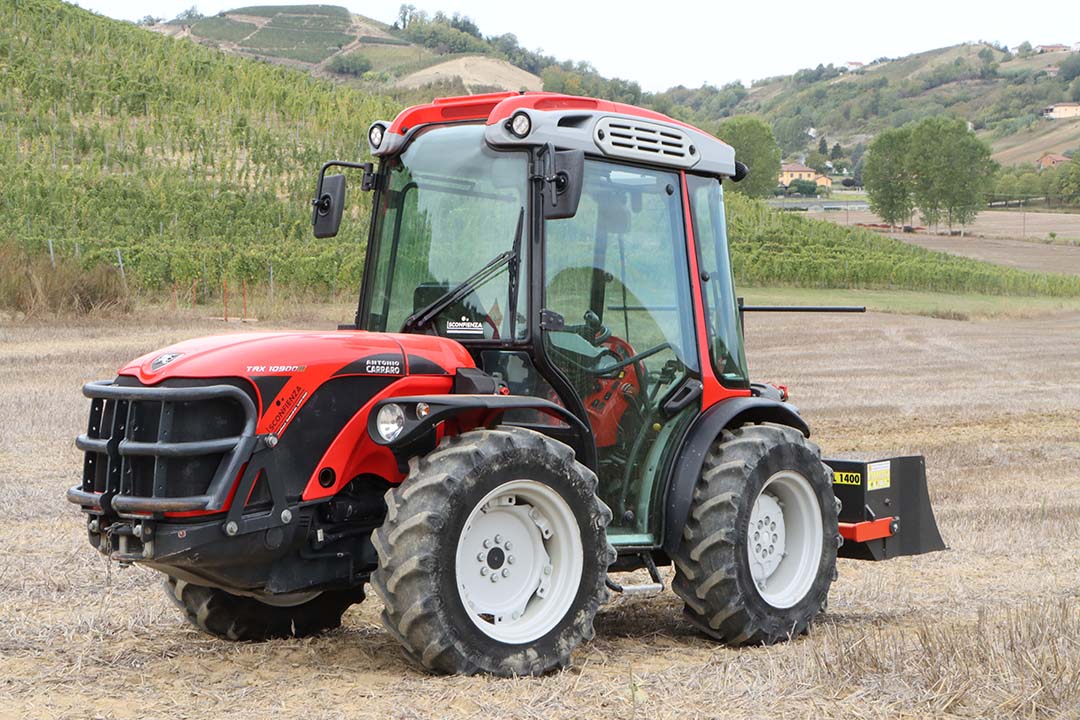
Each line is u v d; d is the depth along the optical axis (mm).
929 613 6855
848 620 6703
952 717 4488
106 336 22906
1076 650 5246
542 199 5309
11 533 8008
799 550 6309
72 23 62375
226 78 60250
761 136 148625
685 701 4641
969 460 13398
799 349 27688
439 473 4871
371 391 5156
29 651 5328
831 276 59844
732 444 6023
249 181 46688
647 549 5840
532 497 5137
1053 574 8047
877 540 7012
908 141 130375
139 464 4852
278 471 4926
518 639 5039
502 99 5539
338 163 5906
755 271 57719
